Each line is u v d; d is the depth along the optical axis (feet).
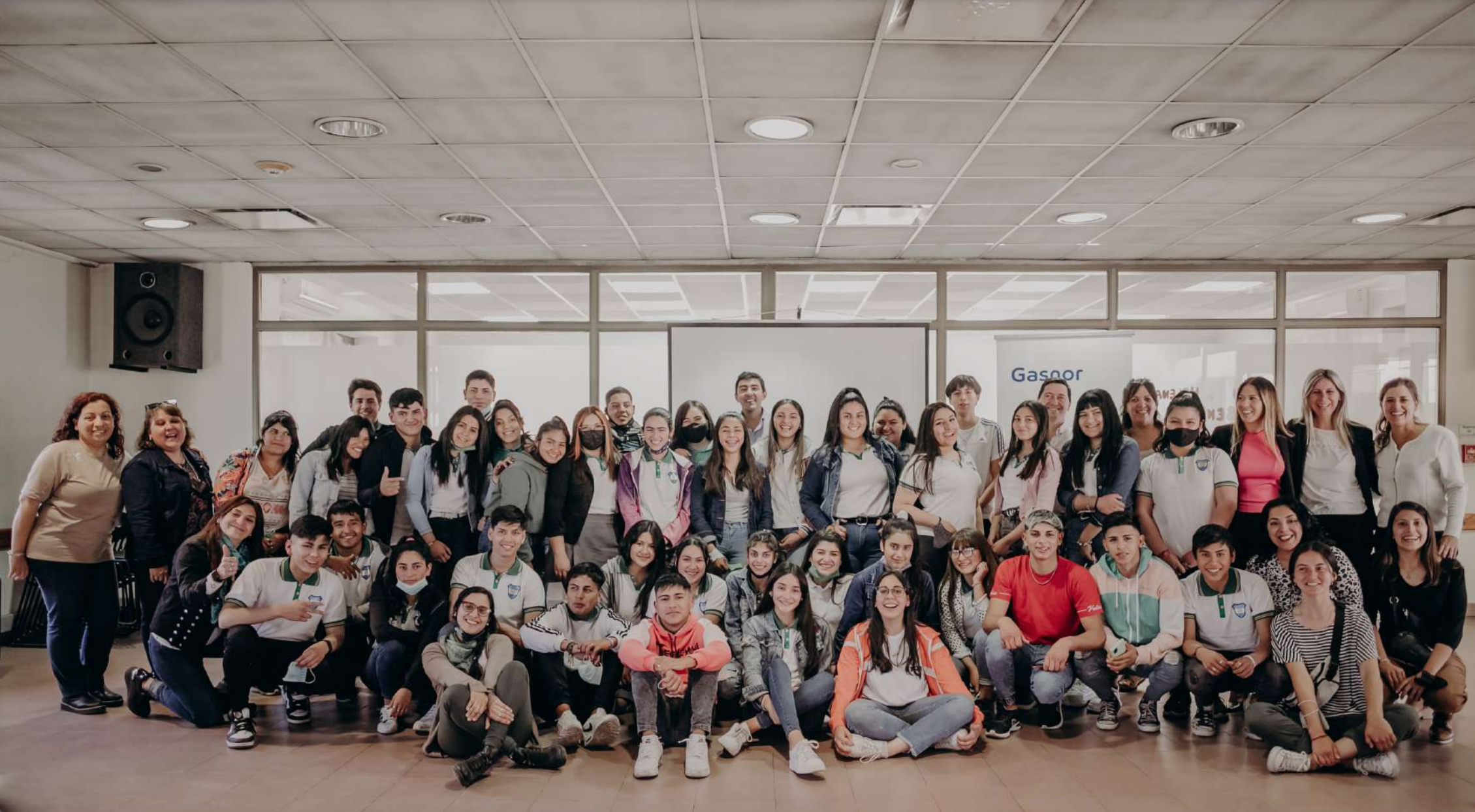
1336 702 12.88
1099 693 14.35
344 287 24.32
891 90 12.33
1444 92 12.33
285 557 14.44
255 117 13.29
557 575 16.72
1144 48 11.02
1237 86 12.17
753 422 19.72
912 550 13.76
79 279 23.79
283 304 24.36
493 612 13.92
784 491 18.13
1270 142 14.47
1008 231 20.62
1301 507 14.43
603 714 13.78
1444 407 23.89
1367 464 16.17
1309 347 24.08
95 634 15.57
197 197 17.65
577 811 11.21
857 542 17.24
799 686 13.79
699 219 19.53
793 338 20.89
